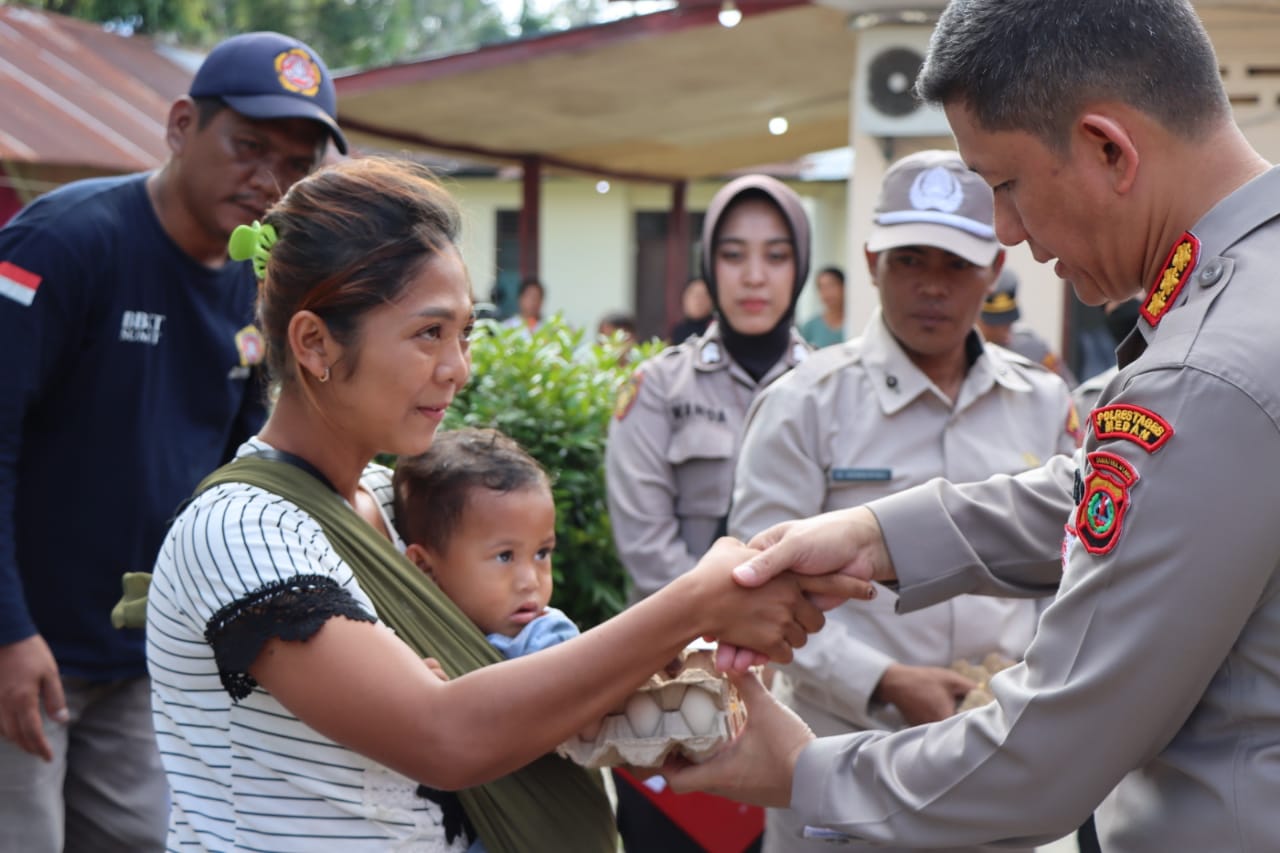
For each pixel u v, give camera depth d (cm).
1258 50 636
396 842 159
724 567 166
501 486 191
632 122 1093
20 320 256
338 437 167
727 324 354
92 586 273
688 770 179
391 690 149
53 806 265
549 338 456
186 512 162
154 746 287
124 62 1111
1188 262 149
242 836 156
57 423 268
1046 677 151
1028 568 204
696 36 833
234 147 273
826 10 777
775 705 181
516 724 151
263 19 1925
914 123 691
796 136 1216
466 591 191
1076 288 168
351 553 162
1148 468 141
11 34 1062
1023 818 154
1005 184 161
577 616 408
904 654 253
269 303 165
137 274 272
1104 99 149
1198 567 138
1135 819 155
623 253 1864
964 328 257
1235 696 144
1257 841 142
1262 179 148
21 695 253
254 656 149
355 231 158
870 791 167
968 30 158
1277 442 136
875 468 257
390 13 2083
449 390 164
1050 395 272
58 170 908
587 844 175
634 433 342
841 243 1864
